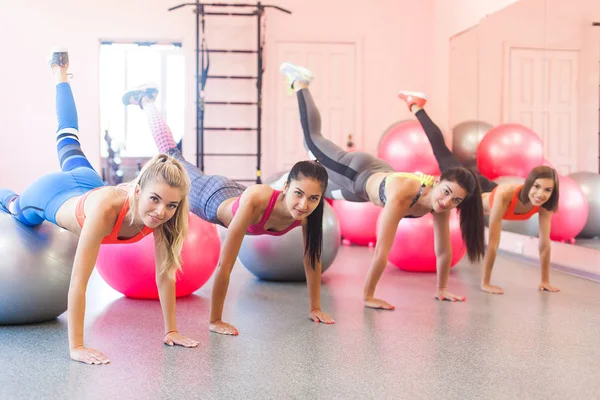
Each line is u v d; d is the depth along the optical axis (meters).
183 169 2.21
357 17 6.96
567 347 2.56
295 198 2.47
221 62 6.82
